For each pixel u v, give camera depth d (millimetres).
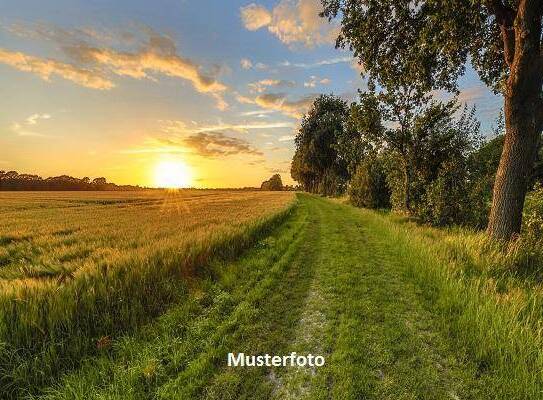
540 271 7488
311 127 73125
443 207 16156
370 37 12734
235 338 5477
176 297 7078
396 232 13289
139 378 4316
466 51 13164
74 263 9000
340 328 5730
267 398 4020
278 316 6355
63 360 4699
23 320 4820
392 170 23250
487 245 8875
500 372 4262
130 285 6727
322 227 18266
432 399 3881
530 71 8898
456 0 9781
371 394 3984
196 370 4492
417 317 6109
